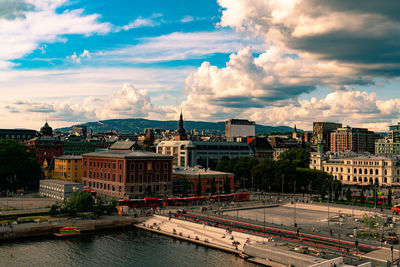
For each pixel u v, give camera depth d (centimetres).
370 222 12194
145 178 19412
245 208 17750
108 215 15362
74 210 14600
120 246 11994
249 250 10800
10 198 18938
